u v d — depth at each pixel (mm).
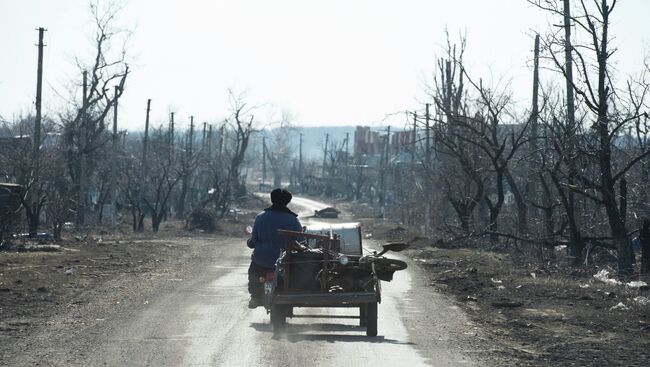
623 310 24641
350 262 19156
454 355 16781
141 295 27250
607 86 36312
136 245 58312
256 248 20547
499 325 21953
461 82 64250
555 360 16797
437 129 56688
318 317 20484
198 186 156625
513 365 16016
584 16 35875
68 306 24062
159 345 17156
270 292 19016
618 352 17812
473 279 34844
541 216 53562
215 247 60219
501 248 54625
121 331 19219
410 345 17812
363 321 20750
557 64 36750
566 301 27031
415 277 36781
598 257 45531
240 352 16281
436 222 77062
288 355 15953
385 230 95500
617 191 47562
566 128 40375
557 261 43812
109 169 104000
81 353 16234
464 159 58281
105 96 85875
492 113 53531
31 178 60031
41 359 15633
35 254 43562
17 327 19859
